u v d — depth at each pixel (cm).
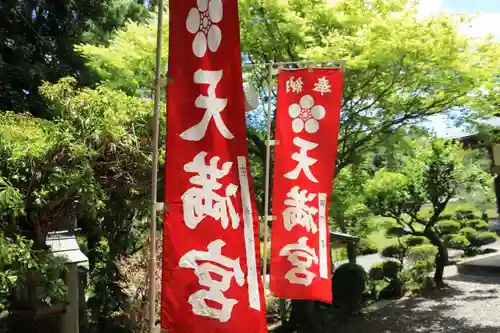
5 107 1046
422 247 1530
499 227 2445
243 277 342
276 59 982
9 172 557
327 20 910
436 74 945
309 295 593
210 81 341
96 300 977
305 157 600
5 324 716
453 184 1484
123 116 705
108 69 1000
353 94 969
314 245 595
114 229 995
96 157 655
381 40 808
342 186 1242
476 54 886
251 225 350
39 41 1121
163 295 331
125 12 1264
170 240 332
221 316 333
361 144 1057
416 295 1442
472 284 1530
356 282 1245
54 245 751
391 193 1502
